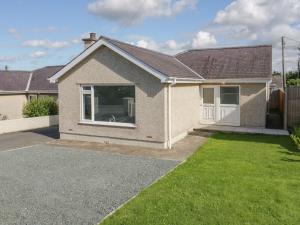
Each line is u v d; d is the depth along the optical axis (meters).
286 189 7.82
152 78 13.02
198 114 18.53
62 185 8.57
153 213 6.55
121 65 13.69
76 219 6.43
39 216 6.59
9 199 7.56
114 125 14.08
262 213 6.46
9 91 26.66
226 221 6.14
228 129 17.12
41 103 22.77
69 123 15.39
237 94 17.81
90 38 17.58
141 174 9.51
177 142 14.34
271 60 18.00
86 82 14.67
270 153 11.85
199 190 7.86
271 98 28.42
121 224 6.10
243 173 9.27
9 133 18.45
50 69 31.14
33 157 11.94
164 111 12.93
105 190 8.13
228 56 19.69
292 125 17.25
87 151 12.85
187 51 22.03
